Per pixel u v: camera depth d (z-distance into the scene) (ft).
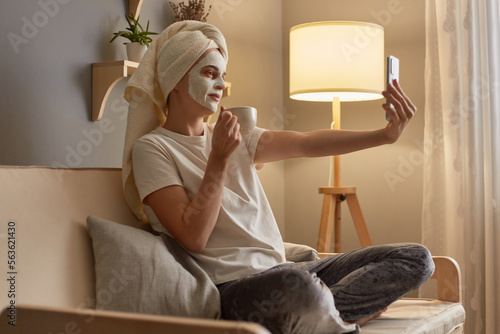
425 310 5.98
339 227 9.33
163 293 4.84
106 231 5.07
